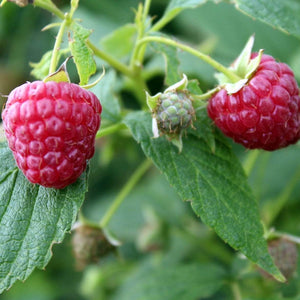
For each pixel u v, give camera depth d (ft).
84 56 0.45
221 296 0.68
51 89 0.42
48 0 0.46
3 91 0.79
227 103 0.46
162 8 0.72
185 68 0.61
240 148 0.69
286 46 0.67
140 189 0.79
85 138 0.43
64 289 0.82
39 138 0.42
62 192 0.44
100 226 0.58
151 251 0.71
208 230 0.70
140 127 0.49
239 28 0.69
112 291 0.75
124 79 0.65
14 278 0.43
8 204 0.45
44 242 0.43
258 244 0.45
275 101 0.46
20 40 0.77
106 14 0.73
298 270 0.59
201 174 0.47
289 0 0.55
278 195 0.71
